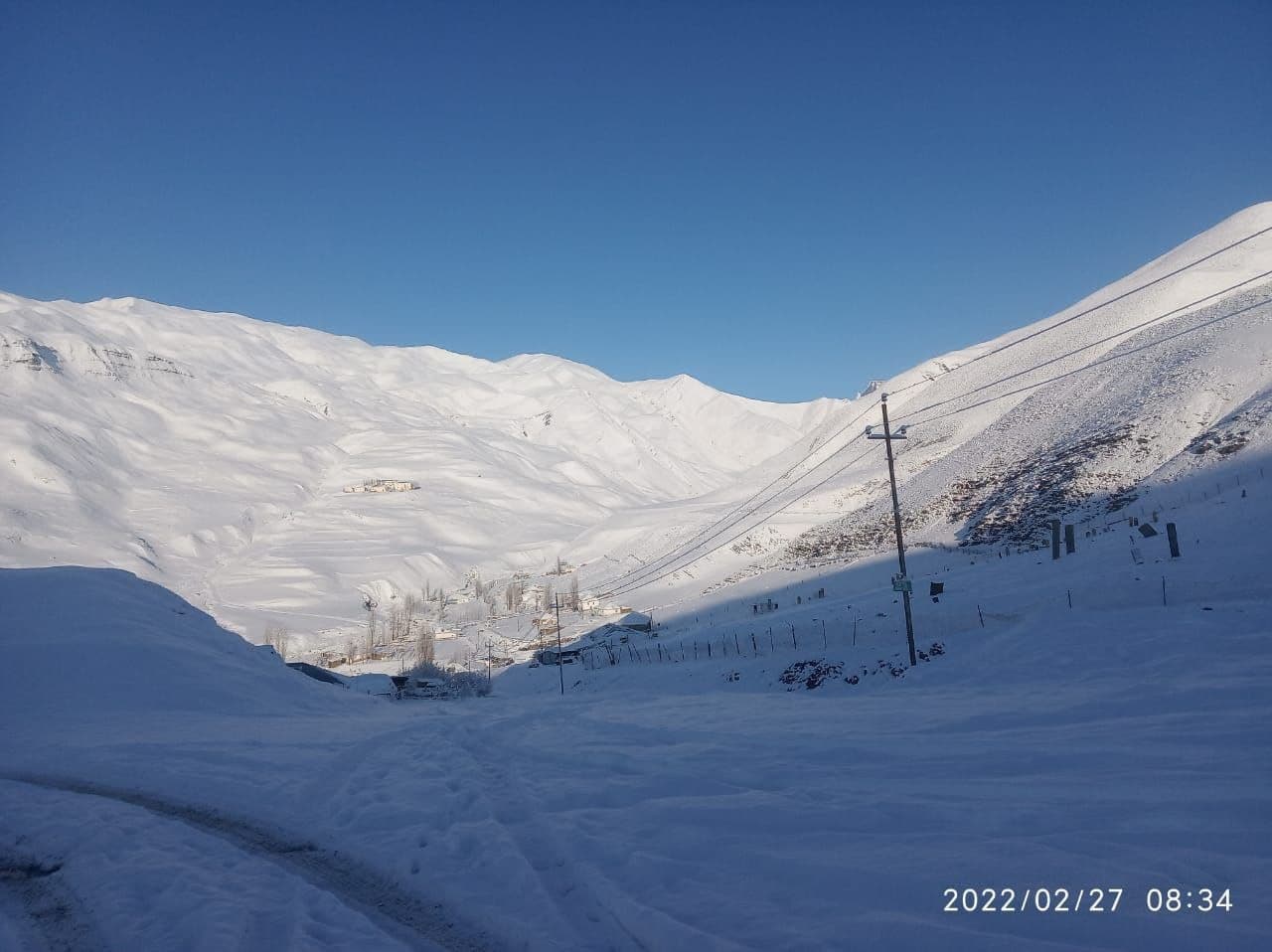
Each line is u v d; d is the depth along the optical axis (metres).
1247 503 33.31
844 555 73.25
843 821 8.20
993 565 41.62
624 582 120.75
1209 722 11.50
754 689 30.19
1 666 23.88
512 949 6.29
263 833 10.12
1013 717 13.74
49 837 10.18
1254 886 5.76
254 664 30.59
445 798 10.98
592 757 13.00
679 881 7.00
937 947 5.31
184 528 192.62
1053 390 94.31
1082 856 6.61
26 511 175.88
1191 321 86.81
